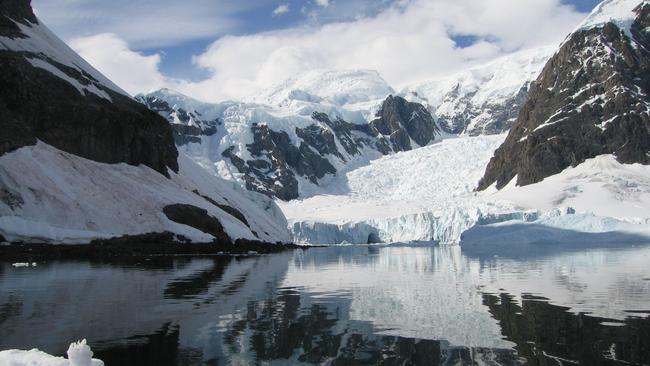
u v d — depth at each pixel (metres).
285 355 17.53
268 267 52.97
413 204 176.50
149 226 74.06
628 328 20.83
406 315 24.08
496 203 151.88
